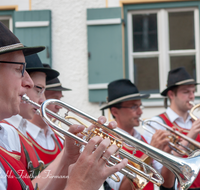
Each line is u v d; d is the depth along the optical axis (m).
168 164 1.81
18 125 2.03
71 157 1.70
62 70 4.48
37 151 2.28
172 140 2.95
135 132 3.09
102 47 4.48
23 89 1.43
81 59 4.51
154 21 4.68
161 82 4.60
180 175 1.81
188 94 3.47
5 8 4.62
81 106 4.43
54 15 4.57
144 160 2.40
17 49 1.33
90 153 1.33
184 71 3.54
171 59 4.66
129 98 2.98
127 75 4.55
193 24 4.64
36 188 1.52
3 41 1.30
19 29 4.52
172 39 4.66
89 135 1.61
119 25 4.50
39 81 2.08
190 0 4.59
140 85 4.62
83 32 4.55
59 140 2.65
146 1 4.59
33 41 4.49
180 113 3.52
